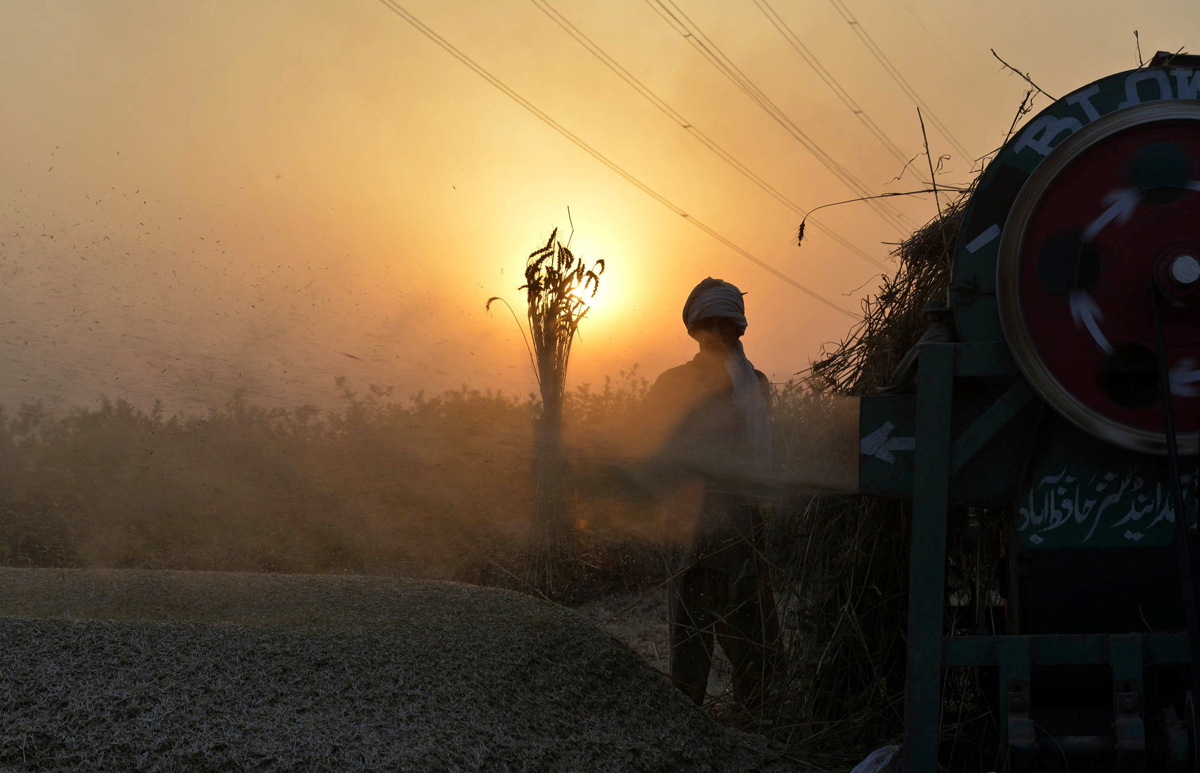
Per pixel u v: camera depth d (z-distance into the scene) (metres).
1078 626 2.13
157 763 1.67
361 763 1.83
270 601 2.63
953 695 2.81
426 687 2.17
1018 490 2.15
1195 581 2.02
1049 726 2.11
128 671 1.94
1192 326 2.03
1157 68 2.11
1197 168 2.04
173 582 2.75
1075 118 2.12
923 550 2.07
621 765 2.23
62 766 1.61
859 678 2.97
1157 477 2.10
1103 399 2.06
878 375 3.01
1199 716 1.84
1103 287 2.06
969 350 2.12
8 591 2.55
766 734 3.04
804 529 3.19
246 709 1.91
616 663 2.70
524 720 2.22
